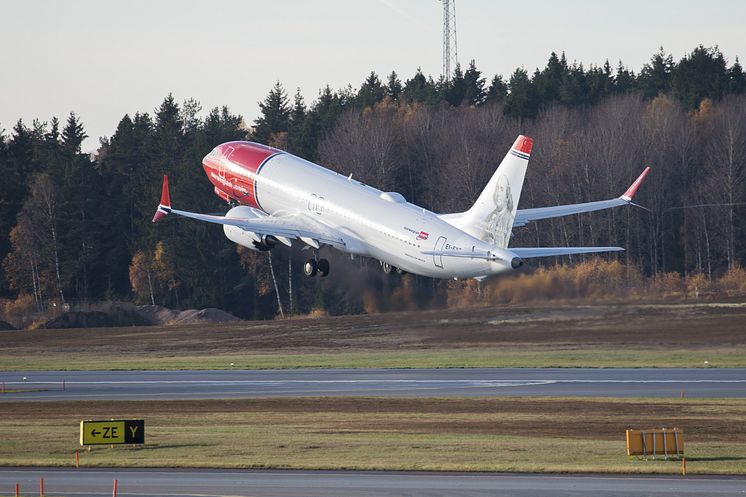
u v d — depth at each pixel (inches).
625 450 5502.0
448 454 5403.5
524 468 4987.7
